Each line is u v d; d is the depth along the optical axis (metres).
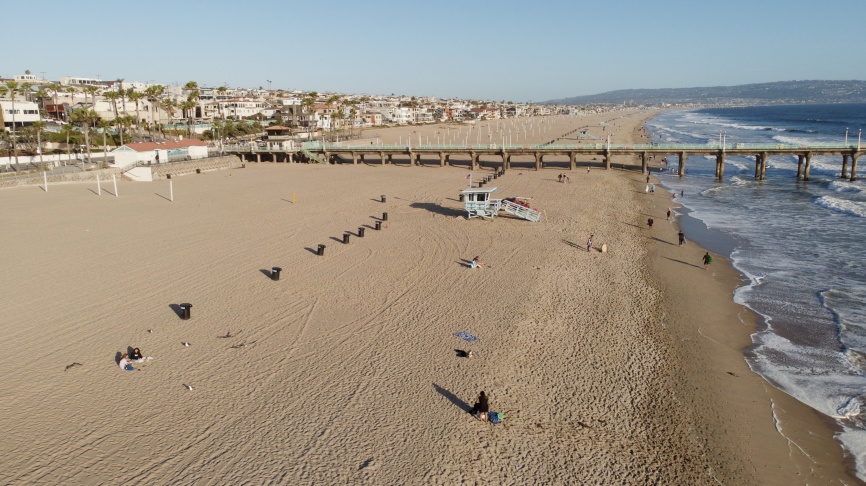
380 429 16.78
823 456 16.88
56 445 15.63
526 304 26.80
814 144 70.50
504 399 18.66
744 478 15.70
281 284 29.17
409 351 21.70
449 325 24.19
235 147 93.31
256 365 20.41
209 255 34.44
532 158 91.06
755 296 29.70
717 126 197.62
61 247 36.28
